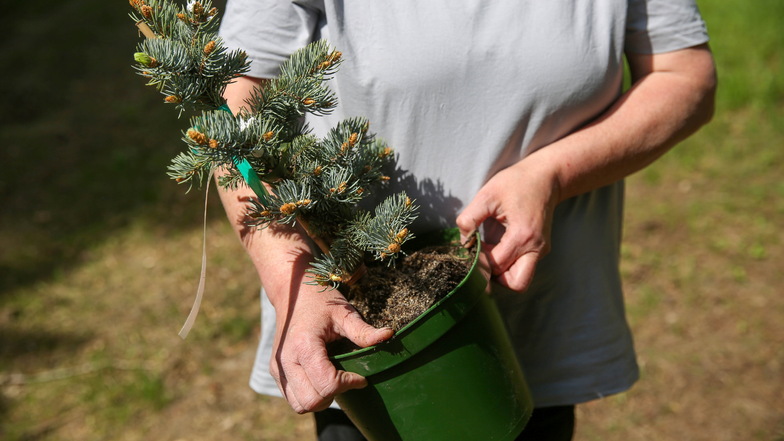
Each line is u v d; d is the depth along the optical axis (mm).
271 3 1282
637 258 3512
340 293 1205
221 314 3383
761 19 5398
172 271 3684
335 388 1097
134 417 2871
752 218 3699
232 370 3082
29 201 4309
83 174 4531
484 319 1205
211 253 3799
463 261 1288
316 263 1199
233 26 1313
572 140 1345
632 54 1438
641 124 1364
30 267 3764
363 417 1205
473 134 1321
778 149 4195
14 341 3281
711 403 2760
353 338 1125
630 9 1364
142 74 1045
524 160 1339
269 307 1510
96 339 3275
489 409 1202
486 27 1277
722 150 4242
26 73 5781
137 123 5055
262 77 1312
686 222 3719
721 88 4727
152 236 3951
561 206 1441
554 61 1282
